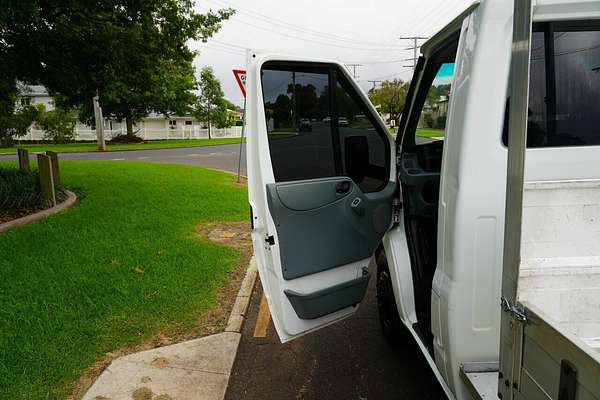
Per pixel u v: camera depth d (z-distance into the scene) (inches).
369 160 114.2
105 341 135.0
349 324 156.9
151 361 127.6
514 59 58.6
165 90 416.8
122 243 221.5
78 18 317.4
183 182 435.8
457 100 81.4
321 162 106.8
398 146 121.2
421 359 134.5
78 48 331.9
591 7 77.2
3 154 895.7
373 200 112.2
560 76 78.9
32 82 358.3
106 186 391.2
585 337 70.8
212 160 764.0
